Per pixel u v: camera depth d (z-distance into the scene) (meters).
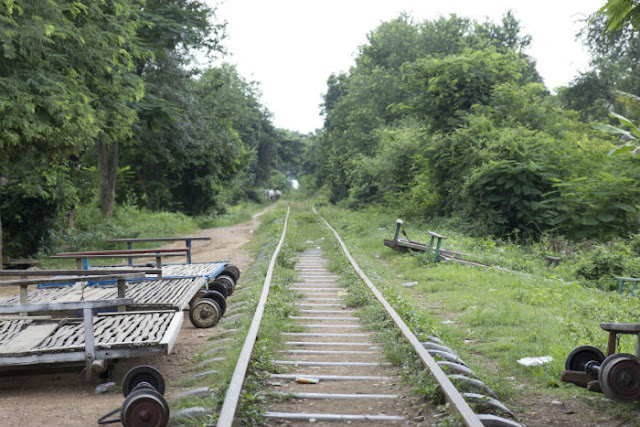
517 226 20.34
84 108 13.22
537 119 23.98
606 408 5.19
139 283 9.56
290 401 5.22
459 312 9.90
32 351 5.53
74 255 9.35
